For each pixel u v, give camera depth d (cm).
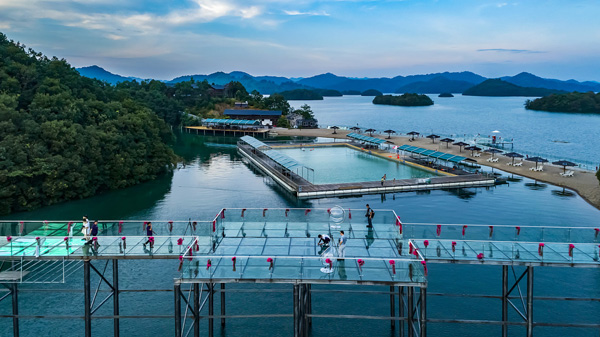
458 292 6109
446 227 4856
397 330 5238
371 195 12112
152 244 4506
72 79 18000
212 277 3781
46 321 5431
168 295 6081
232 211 5269
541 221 9481
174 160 16075
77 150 11794
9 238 4650
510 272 6706
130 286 6316
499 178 14000
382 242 4531
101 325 5347
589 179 13412
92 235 4703
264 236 4788
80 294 6088
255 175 14900
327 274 3759
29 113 12556
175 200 11475
